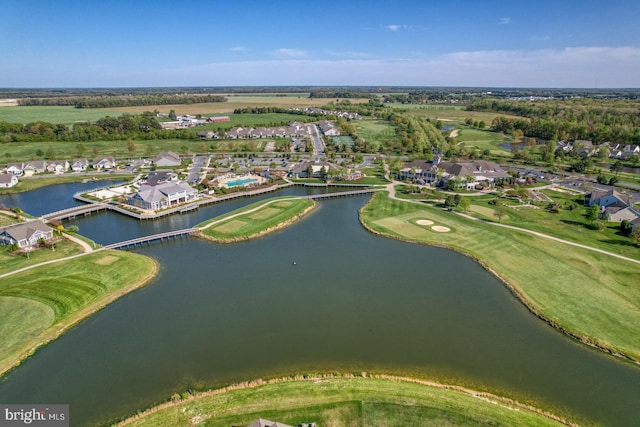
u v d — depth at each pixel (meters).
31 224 93.75
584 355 56.00
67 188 149.25
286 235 102.94
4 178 147.25
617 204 109.06
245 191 142.00
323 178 161.62
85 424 44.03
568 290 72.12
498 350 57.06
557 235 97.19
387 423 42.88
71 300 68.56
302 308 68.38
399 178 160.75
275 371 52.53
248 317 65.62
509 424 43.16
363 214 117.19
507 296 72.00
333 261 86.94
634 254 85.81
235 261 87.38
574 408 46.53
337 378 50.19
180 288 75.56
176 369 53.09
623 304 67.19
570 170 169.88
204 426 42.78
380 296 72.12
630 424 44.44
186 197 128.88
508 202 124.81
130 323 63.81
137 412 45.41
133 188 143.88
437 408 45.06
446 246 93.44
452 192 137.25
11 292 69.62
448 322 64.12
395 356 55.62
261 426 39.06
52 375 51.88
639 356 54.91
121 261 84.19
